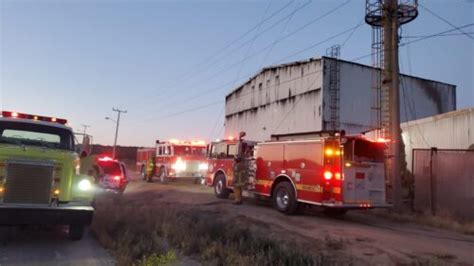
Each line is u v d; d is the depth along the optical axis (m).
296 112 35.44
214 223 10.52
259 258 7.32
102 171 19.06
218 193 18.28
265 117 39.91
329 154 12.71
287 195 13.83
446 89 40.56
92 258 7.88
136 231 9.73
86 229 10.87
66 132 10.59
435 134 19.06
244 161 16.41
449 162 16.23
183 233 9.59
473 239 10.93
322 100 32.41
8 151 8.44
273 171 14.74
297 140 13.93
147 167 31.14
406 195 16.36
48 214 8.48
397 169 15.95
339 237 10.16
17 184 8.39
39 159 8.62
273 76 39.22
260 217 13.06
